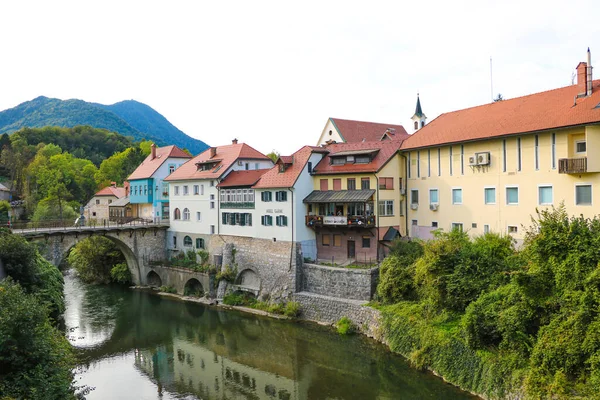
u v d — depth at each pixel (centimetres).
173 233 5816
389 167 4012
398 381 2620
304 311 3912
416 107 6725
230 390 2773
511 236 3155
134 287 5569
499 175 3369
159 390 2797
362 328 3394
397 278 3216
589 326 1820
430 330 2720
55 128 13625
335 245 4216
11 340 1794
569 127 2858
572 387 1794
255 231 4581
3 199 8625
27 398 1703
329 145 4694
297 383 2789
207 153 5988
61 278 4141
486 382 2214
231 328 3894
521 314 2134
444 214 3797
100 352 3472
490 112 3731
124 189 8094
